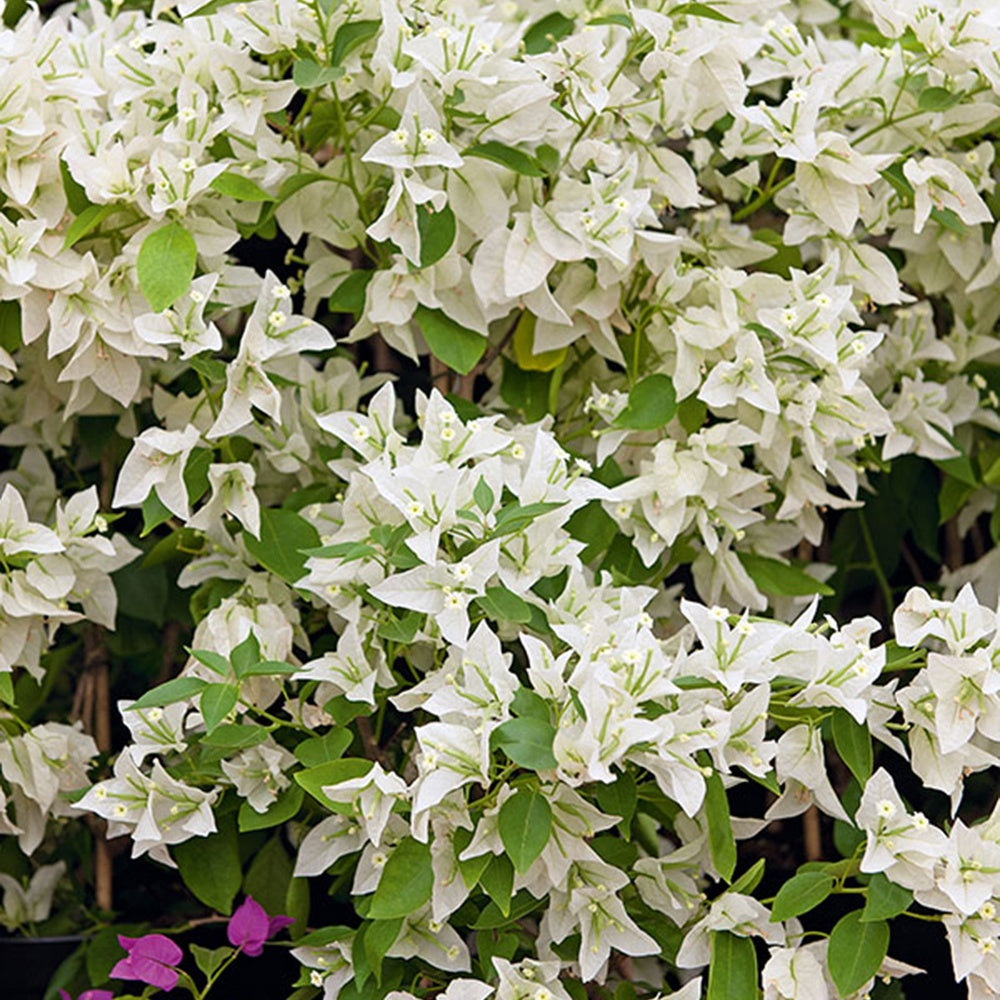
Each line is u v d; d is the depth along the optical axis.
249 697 2.04
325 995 2.01
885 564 2.34
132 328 2.06
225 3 2.05
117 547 2.11
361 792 1.94
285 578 2.06
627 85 2.08
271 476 2.18
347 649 1.99
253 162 2.09
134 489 2.04
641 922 2.01
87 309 2.05
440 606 1.94
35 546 2.06
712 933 1.96
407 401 2.38
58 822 2.24
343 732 1.98
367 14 2.07
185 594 2.29
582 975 1.95
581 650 1.92
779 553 2.24
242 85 2.07
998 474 2.25
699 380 2.09
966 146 2.17
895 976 2.05
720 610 1.94
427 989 2.01
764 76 2.11
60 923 2.27
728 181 2.18
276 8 2.04
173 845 2.07
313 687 2.03
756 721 1.94
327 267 2.15
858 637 1.98
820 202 2.09
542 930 2.00
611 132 2.11
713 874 2.01
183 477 2.04
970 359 2.26
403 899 1.92
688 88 2.10
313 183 2.11
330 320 2.43
